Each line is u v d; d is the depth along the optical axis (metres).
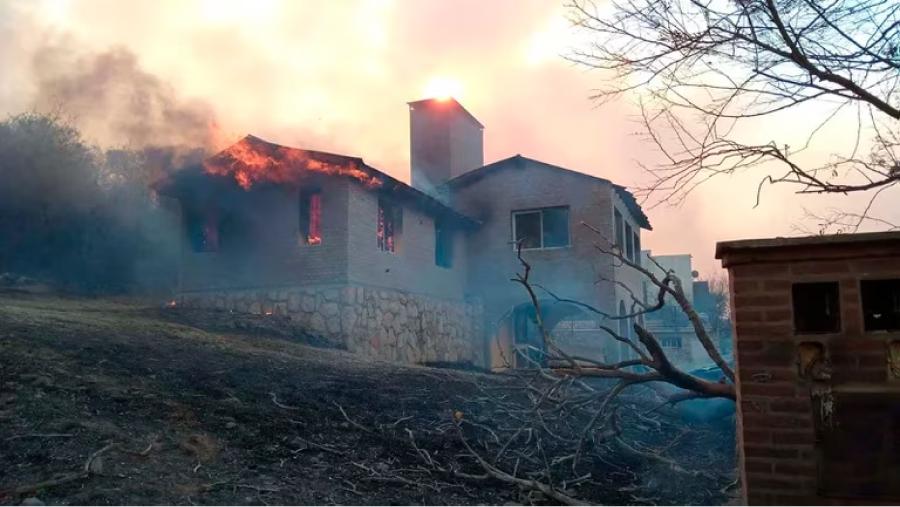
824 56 4.84
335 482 5.00
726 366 6.22
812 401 3.35
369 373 9.38
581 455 6.85
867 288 3.38
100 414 5.40
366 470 5.41
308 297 13.83
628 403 8.48
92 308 13.74
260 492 4.50
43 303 13.88
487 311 19.25
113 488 4.10
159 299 18.72
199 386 6.86
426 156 21.83
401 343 15.26
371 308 14.26
